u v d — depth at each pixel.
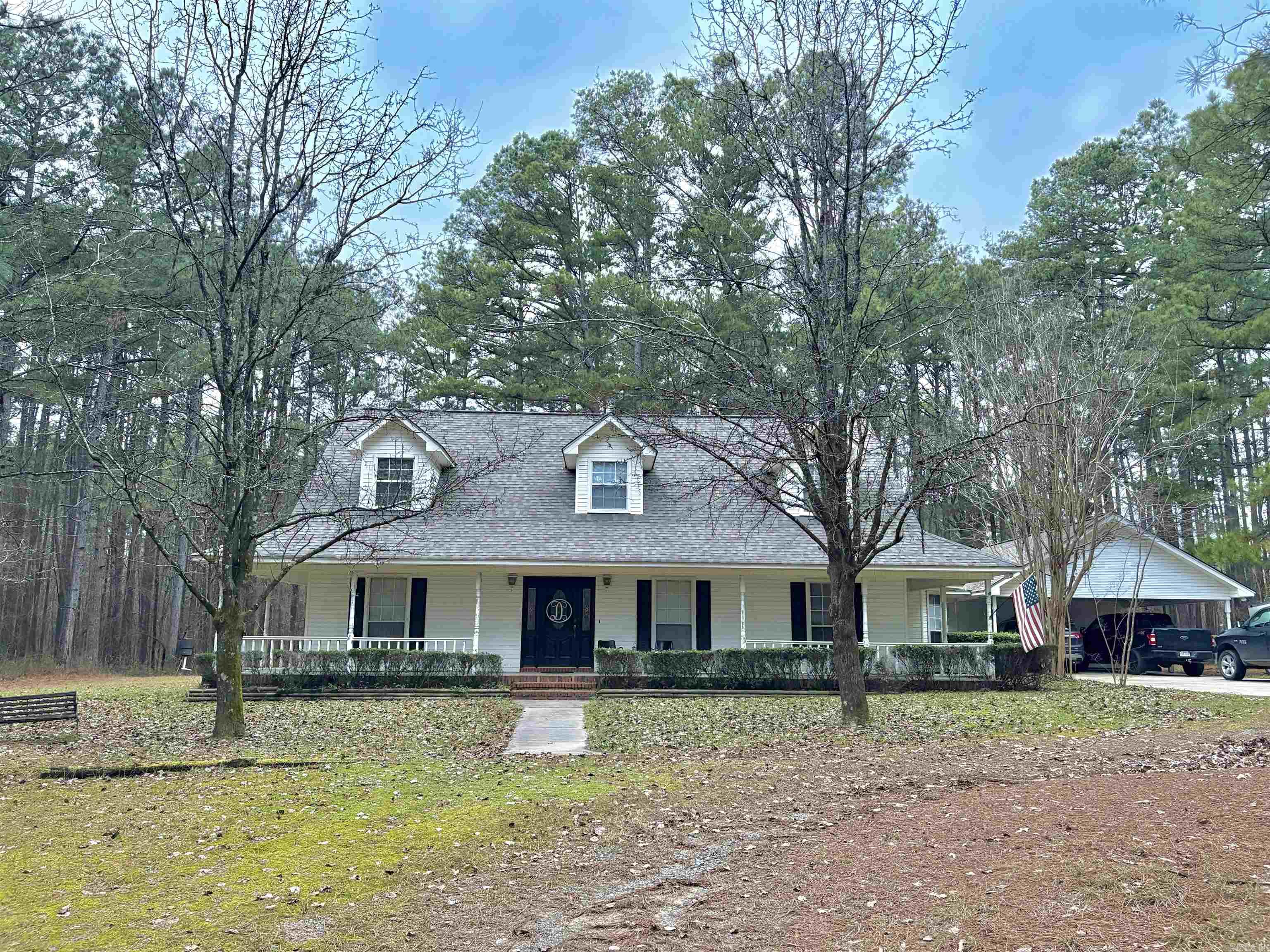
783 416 13.58
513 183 37.25
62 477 22.81
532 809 9.01
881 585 23.98
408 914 6.20
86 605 35.34
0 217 16.62
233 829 8.39
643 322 17.67
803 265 14.66
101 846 7.89
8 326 16.25
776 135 14.62
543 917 6.09
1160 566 30.81
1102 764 10.73
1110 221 40.69
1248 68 8.53
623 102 25.67
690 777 10.67
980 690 20.64
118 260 18.17
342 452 23.98
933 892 5.99
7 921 6.13
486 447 25.88
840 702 17.47
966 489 23.41
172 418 17.73
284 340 14.70
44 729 15.27
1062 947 5.00
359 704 18.75
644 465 24.92
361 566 21.69
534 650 23.19
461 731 15.12
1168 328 27.69
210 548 16.14
